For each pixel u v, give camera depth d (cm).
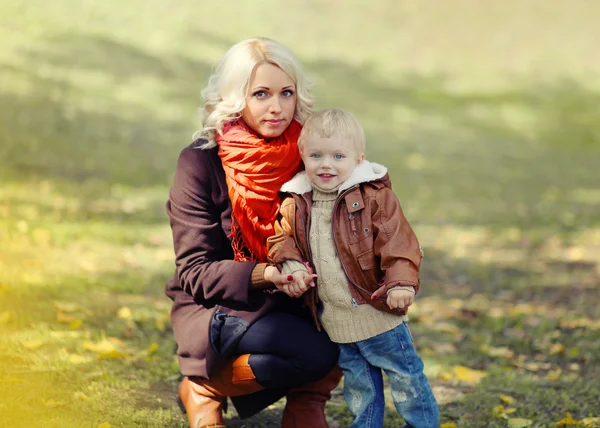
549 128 1700
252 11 1931
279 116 310
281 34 1883
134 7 1716
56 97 1213
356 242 301
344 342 309
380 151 1323
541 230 891
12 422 321
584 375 450
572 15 2334
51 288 512
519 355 486
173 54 1570
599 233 885
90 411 344
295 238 306
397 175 1173
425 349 488
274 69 309
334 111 310
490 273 696
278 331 304
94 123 1154
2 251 577
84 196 823
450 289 638
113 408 351
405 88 1791
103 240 663
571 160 1453
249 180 306
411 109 1656
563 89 1969
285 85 311
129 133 1148
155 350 430
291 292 295
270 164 307
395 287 289
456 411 387
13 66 1291
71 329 449
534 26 2253
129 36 1596
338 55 1878
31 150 978
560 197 1118
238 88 310
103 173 941
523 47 2159
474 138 1535
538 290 645
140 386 383
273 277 295
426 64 1969
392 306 290
